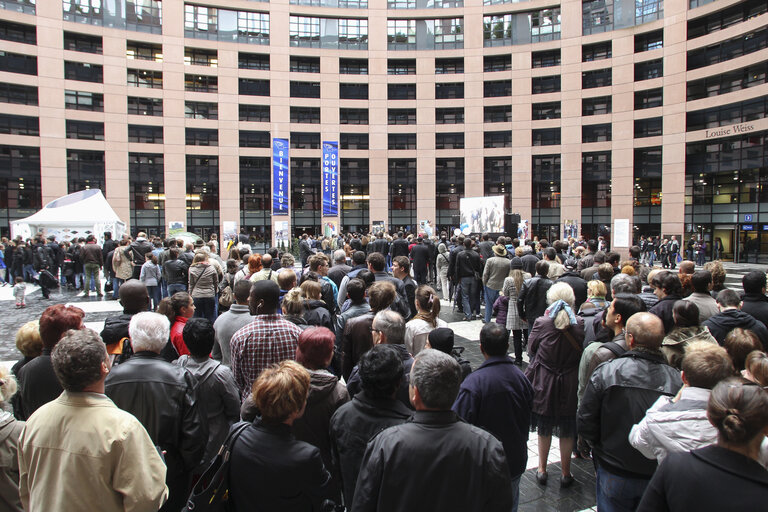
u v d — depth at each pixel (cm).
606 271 684
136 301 453
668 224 3606
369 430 270
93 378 232
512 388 333
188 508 232
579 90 3928
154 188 3969
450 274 1273
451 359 232
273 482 234
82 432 223
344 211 4331
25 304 1356
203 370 347
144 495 227
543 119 4059
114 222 2066
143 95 3831
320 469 246
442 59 4247
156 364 313
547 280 729
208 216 4106
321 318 540
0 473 265
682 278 620
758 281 534
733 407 186
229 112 4025
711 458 191
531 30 4075
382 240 1514
